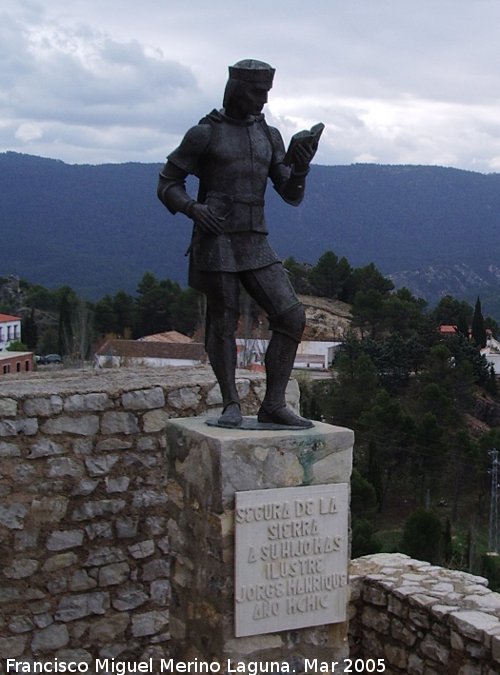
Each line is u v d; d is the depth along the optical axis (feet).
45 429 22.91
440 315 257.75
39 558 22.90
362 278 267.80
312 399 143.23
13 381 25.45
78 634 23.35
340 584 17.52
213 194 17.16
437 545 82.38
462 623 20.17
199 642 17.51
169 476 18.84
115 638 23.79
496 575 82.94
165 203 17.34
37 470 22.84
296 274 277.03
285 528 16.92
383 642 23.08
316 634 17.47
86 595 23.47
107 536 23.71
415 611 21.83
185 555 18.12
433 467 130.72
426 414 134.62
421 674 21.59
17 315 284.61
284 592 16.96
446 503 127.65
